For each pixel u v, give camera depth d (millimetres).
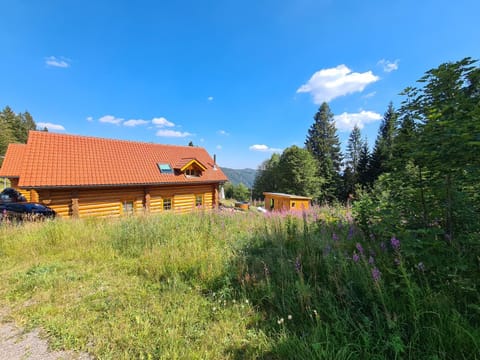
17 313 2715
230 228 6219
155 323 2475
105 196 12547
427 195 2945
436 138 2436
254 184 57562
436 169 2652
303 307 2385
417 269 2332
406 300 2090
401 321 1933
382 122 39562
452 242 2400
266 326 2307
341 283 2510
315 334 1952
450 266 2164
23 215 8016
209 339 2189
